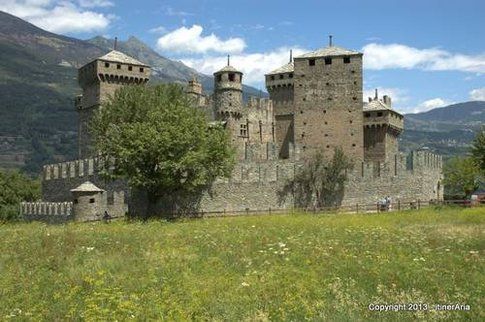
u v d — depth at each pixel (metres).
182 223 41.47
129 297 15.83
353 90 71.00
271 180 59.31
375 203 60.84
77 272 19.09
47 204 60.28
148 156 49.97
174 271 19.22
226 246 24.75
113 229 34.38
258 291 16.20
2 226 42.06
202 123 53.38
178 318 13.73
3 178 83.19
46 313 14.60
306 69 72.12
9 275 19.19
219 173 54.00
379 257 21.30
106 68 78.12
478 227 33.19
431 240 26.22
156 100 55.97
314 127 71.50
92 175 61.62
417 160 64.12
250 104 87.81
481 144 77.00
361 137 70.44
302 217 46.06
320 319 13.64
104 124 56.12
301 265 20.14
